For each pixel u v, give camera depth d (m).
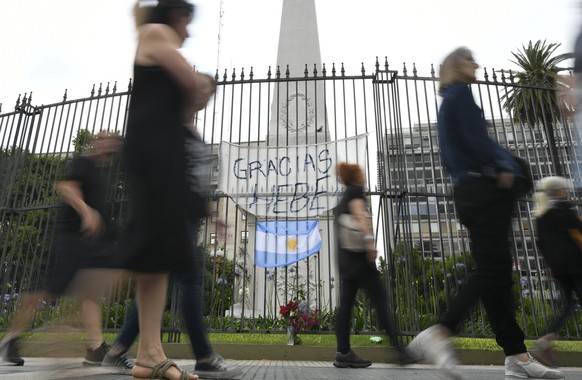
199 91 1.91
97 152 3.06
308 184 5.85
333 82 5.87
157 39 1.69
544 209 3.58
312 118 9.68
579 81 1.93
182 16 1.83
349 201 3.53
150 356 1.75
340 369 3.24
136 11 1.83
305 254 5.87
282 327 5.46
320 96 9.98
